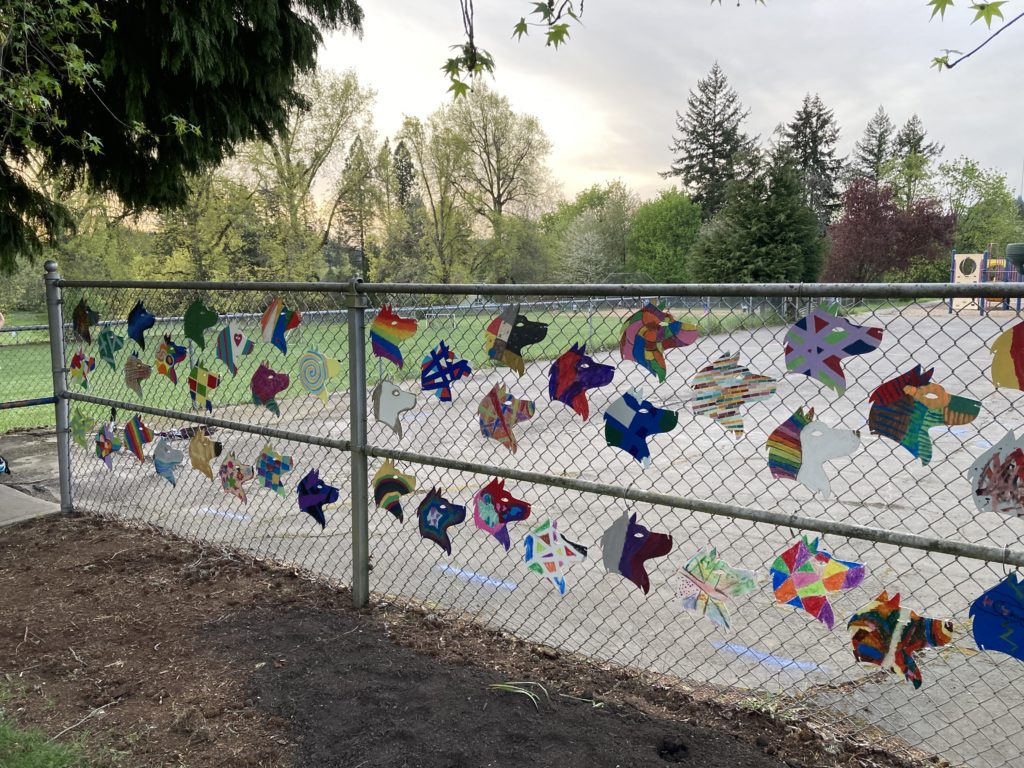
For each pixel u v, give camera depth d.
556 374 2.74
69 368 5.02
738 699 2.68
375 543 4.74
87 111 6.08
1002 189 47.81
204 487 6.27
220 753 2.31
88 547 4.32
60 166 6.54
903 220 40.31
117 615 3.35
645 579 2.68
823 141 64.31
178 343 4.23
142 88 5.64
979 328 17.91
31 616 3.35
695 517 5.22
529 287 2.63
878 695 2.79
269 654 2.95
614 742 2.33
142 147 6.59
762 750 2.32
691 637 3.35
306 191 29.33
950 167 48.59
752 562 4.30
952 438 7.86
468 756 2.26
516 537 4.84
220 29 5.79
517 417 2.89
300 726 2.44
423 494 6.05
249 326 3.77
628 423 2.58
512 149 37.22
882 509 5.40
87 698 2.64
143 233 25.78
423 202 35.31
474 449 7.91
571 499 5.75
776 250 30.25
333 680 2.73
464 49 2.79
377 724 2.44
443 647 3.03
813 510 5.39
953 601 3.71
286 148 27.53
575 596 3.84
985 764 2.35
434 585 3.76
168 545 4.33
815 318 2.18
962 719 2.62
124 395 6.02
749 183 31.03
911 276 40.59
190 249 26.25
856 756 2.32
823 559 2.32
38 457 7.63
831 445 2.20
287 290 3.42
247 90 6.62
